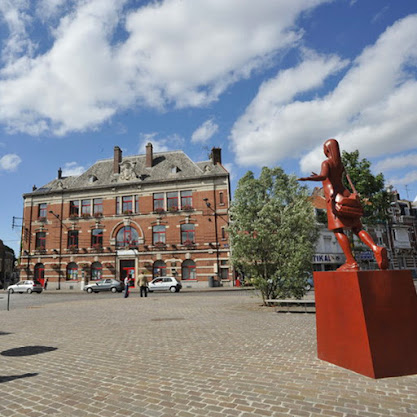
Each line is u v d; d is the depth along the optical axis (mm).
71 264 36406
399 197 47406
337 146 6121
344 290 5184
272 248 14250
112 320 11320
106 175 38719
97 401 4035
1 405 3982
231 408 3707
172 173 36656
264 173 15234
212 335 8094
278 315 11734
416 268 44375
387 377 4637
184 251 33906
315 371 4973
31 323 10977
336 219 5738
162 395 4168
